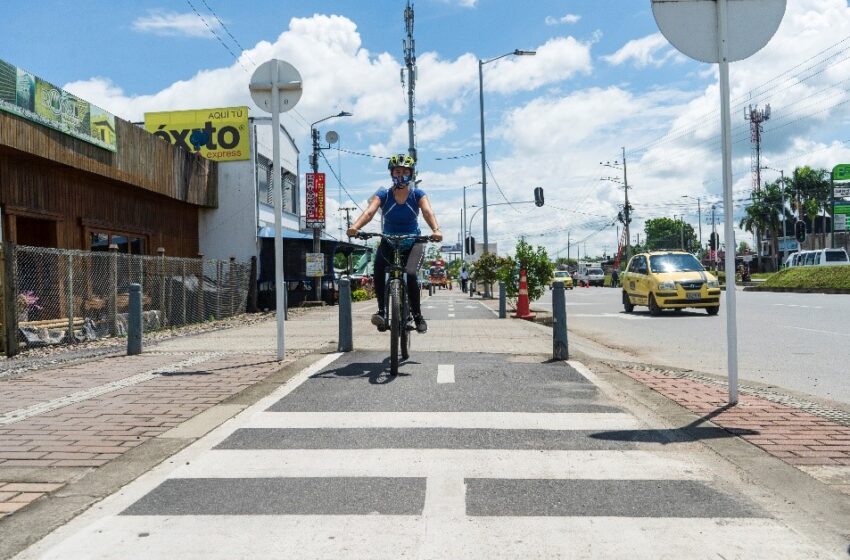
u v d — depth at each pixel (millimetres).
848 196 50469
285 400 5984
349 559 2863
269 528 3189
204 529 3184
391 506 3455
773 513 3326
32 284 14305
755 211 77438
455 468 4055
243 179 25359
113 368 8312
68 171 16297
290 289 28438
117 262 14297
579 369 7531
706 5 5621
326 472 3998
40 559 2895
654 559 2848
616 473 3945
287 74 8523
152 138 19875
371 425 5070
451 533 3117
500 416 5324
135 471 4074
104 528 3209
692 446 4473
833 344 11297
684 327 15641
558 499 3537
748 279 55125
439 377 7008
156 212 21719
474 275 34719
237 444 4609
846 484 3711
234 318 20125
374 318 7555
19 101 13484
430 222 7316
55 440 4754
